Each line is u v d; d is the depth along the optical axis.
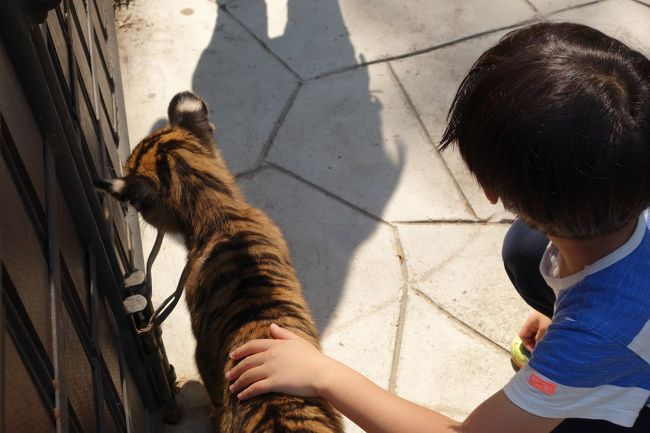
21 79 1.91
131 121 4.40
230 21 4.99
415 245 3.85
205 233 2.86
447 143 1.67
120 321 2.70
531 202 1.48
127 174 2.95
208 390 3.00
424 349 3.45
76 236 2.31
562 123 1.39
